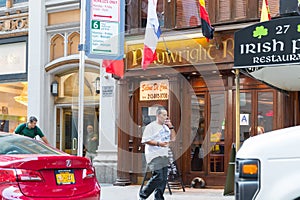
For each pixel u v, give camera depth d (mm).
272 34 8109
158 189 9344
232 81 12469
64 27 15133
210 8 12242
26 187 6312
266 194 5031
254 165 5133
